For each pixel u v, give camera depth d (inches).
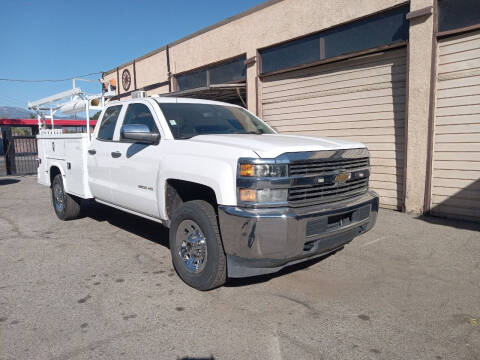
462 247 197.6
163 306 134.6
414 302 138.2
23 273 166.2
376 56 285.0
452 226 235.8
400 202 281.4
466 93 240.5
